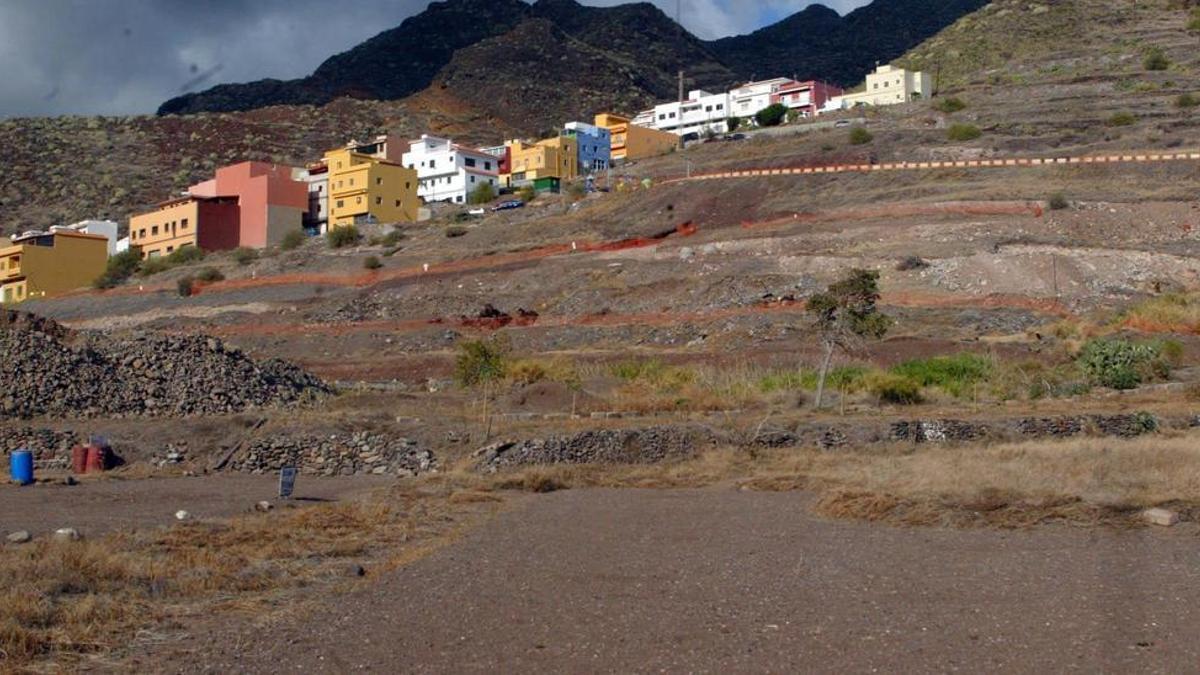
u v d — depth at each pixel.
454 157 130.62
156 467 31.84
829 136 115.19
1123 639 12.04
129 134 178.75
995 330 54.88
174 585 15.29
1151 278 61.91
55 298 95.75
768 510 23.61
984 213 76.31
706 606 14.03
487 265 81.19
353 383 50.25
